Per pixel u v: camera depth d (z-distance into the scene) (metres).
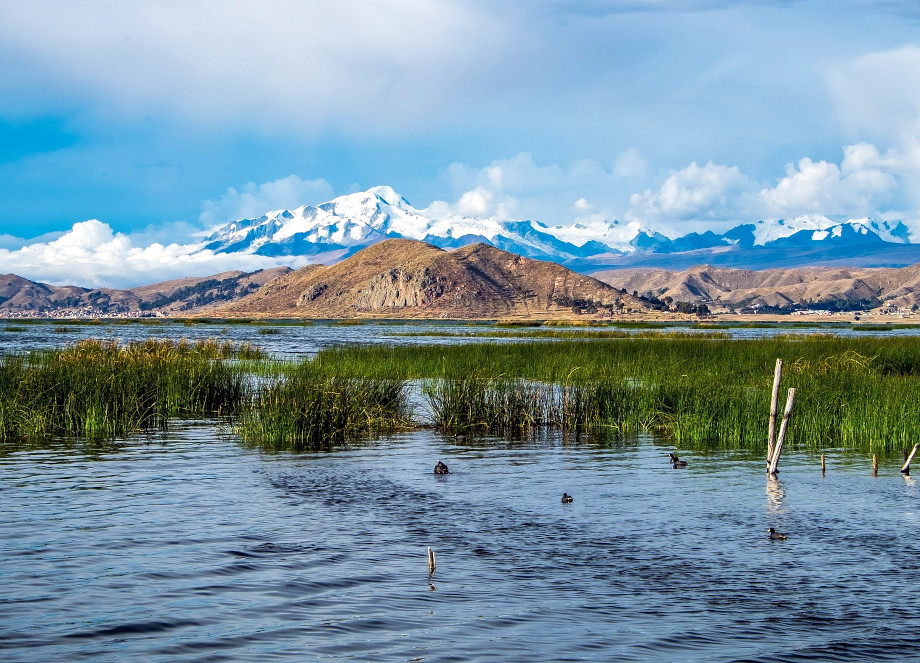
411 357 42.78
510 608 10.56
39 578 11.41
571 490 17.34
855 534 13.99
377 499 16.41
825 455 21.72
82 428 25.00
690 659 9.12
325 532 13.90
